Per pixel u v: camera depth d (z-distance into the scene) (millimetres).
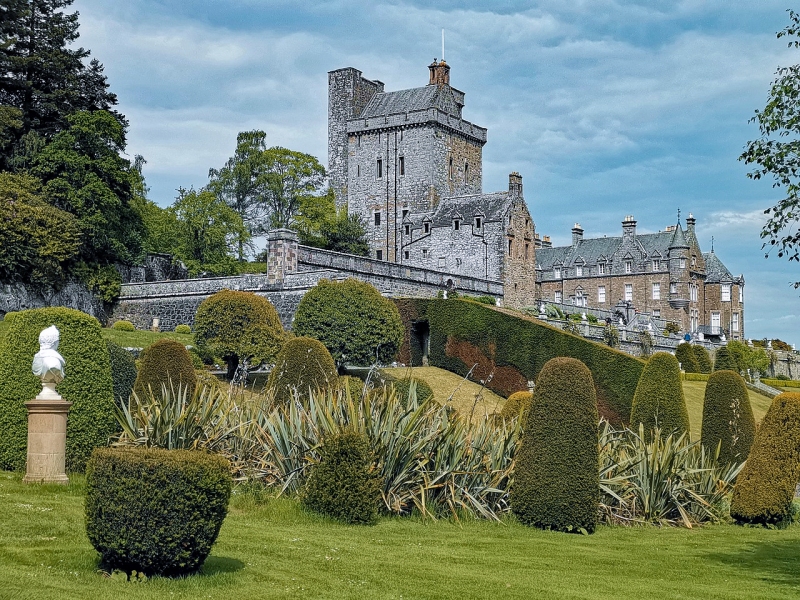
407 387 27500
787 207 18250
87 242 55125
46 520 14875
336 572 13594
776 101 18391
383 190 87125
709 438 28422
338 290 41812
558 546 17859
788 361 89875
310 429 19562
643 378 29516
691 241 110500
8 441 19141
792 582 15656
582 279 113875
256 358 38625
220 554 14117
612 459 22703
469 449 20438
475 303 45906
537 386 20719
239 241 80625
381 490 18969
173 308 54844
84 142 55469
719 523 23250
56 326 19859
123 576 12422
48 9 60375
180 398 21141
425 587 13148
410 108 88375
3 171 54344
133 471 12375
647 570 16016
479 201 80312
